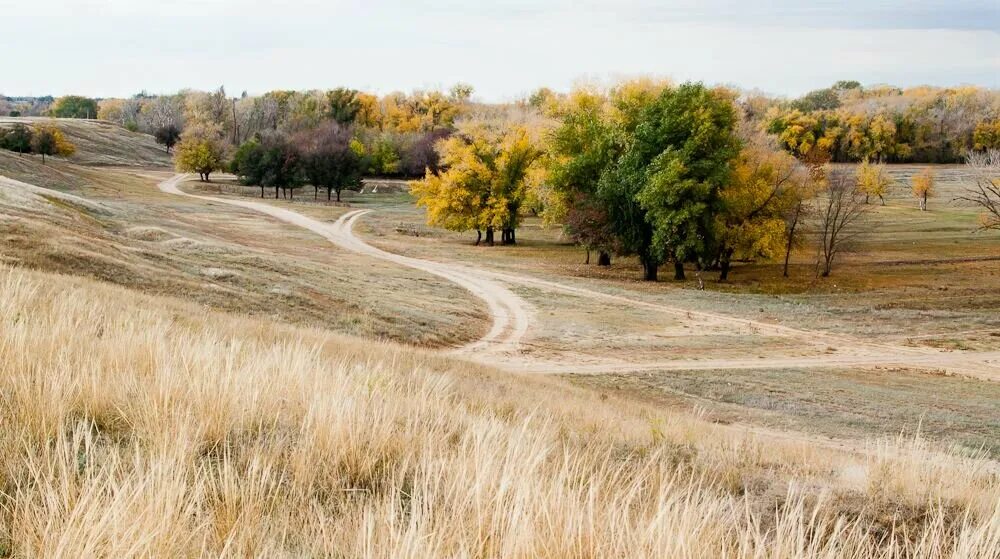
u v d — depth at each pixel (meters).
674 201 48.75
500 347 30.28
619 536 2.60
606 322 37.47
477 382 14.66
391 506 2.49
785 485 5.36
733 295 47.47
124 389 4.22
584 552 2.56
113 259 26.80
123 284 24.47
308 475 3.37
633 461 5.86
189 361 5.25
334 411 4.14
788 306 43.50
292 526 2.74
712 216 50.34
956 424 19.55
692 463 5.99
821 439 17.08
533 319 37.44
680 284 52.91
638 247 54.00
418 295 39.75
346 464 3.62
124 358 5.18
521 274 54.75
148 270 27.38
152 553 2.10
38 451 2.99
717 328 37.09
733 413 20.31
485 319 36.59
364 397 5.13
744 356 31.05
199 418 3.84
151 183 114.31
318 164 110.25
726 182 48.97
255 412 4.28
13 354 4.43
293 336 15.53
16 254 23.50
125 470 2.80
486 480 3.15
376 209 104.12
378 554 2.38
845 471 6.52
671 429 9.22
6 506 2.37
